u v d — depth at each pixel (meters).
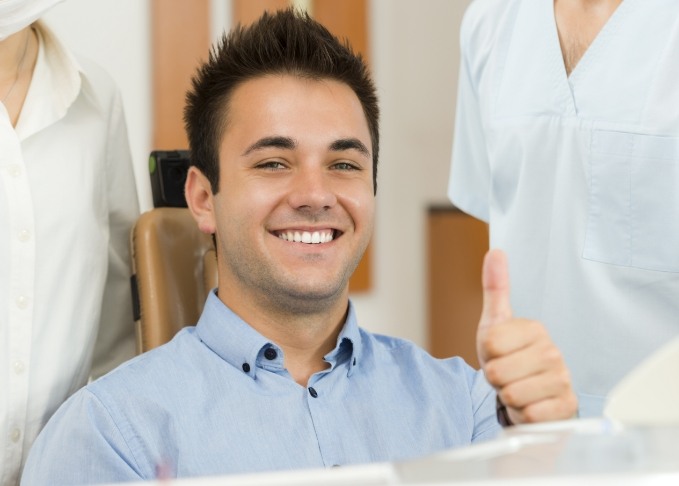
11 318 1.36
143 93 3.12
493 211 1.76
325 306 1.32
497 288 0.92
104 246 1.52
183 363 1.32
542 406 0.87
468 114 1.84
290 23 1.34
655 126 1.54
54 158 1.43
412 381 1.42
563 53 1.65
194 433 1.26
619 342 1.59
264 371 1.33
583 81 1.61
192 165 1.41
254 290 1.32
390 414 1.37
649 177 1.55
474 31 1.78
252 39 1.34
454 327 3.91
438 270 3.88
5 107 1.39
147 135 3.14
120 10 3.06
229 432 1.27
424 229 3.87
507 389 0.88
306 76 1.33
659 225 1.55
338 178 1.32
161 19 3.11
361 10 3.56
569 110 1.62
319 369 1.37
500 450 0.60
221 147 1.34
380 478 0.56
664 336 1.56
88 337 1.48
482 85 1.76
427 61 3.79
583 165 1.60
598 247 1.59
